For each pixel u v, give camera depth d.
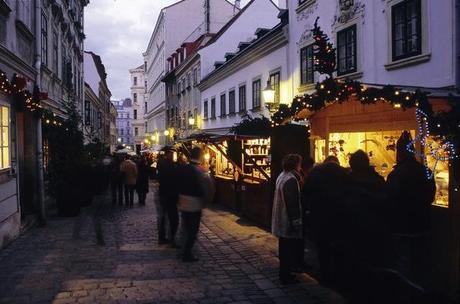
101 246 9.27
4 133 9.78
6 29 9.99
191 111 35.97
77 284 6.58
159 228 9.52
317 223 5.96
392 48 10.19
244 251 8.69
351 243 5.41
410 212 5.26
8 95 10.06
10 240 9.60
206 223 11.99
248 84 21.16
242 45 25.91
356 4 11.64
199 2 48.81
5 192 9.41
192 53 35.44
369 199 5.33
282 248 6.55
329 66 7.54
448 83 8.51
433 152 6.02
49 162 14.12
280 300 5.89
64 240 9.91
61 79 19.03
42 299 5.93
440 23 8.73
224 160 16.55
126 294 6.13
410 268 5.52
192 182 7.91
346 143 9.61
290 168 6.65
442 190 5.98
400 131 8.02
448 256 5.55
